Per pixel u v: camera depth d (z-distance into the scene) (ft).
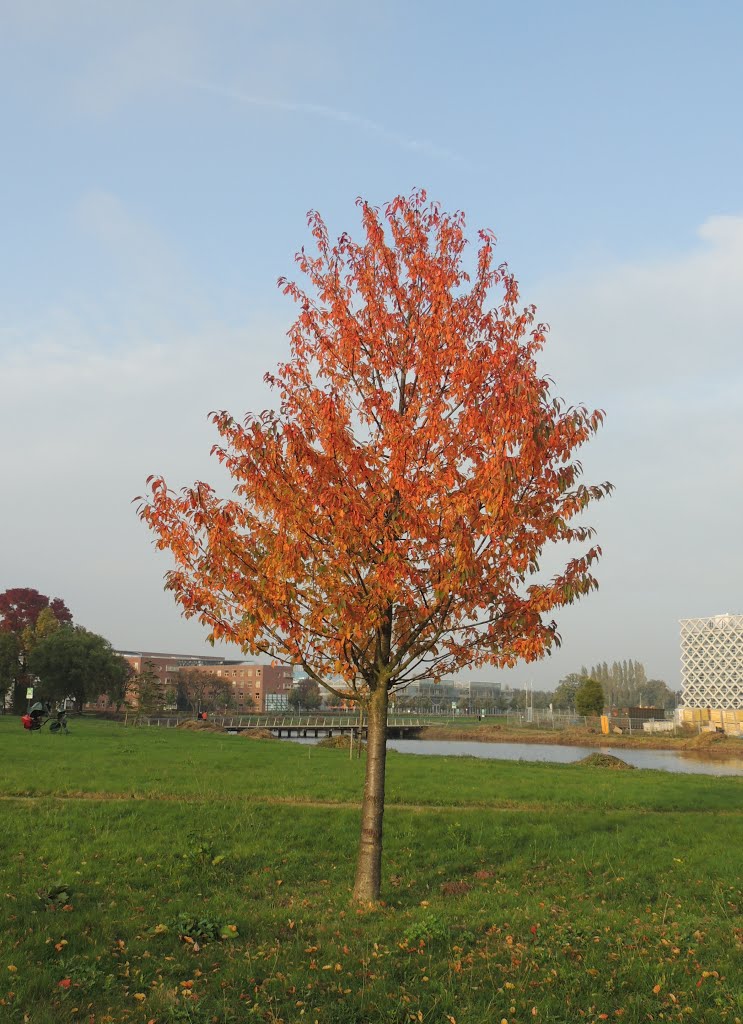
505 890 37.47
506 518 29.30
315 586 31.53
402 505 30.07
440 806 58.65
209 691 501.15
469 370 31.81
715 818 54.95
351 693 36.24
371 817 33.60
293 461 30.37
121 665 309.01
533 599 30.94
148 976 23.67
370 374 34.60
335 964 24.71
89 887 34.53
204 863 39.27
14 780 63.05
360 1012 21.20
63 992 21.99
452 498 29.37
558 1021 20.81
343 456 30.60
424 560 30.99
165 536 32.19
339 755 109.40
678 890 37.06
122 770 72.28
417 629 32.09
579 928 29.37
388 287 34.88
